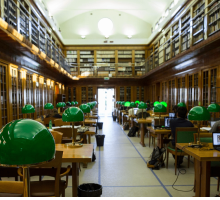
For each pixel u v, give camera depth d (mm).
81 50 18141
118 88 18266
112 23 18078
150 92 17234
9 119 6578
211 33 6766
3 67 6383
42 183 2293
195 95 8703
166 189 3217
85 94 18172
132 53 18125
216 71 7090
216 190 3152
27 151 962
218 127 3715
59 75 14305
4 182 1582
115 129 9773
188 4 10000
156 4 14578
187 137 3750
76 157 2416
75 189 2695
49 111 11062
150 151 5605
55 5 14656
